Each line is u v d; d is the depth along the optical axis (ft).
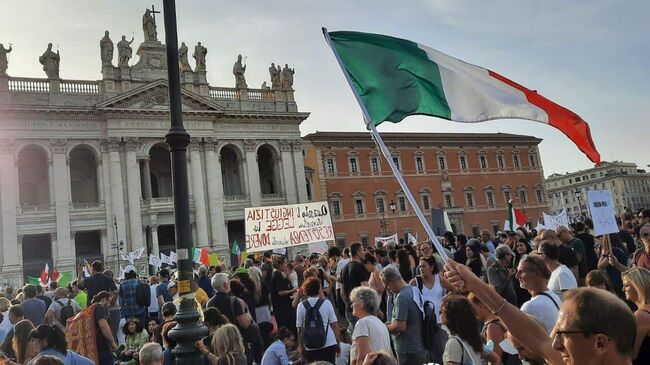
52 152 181.78
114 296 57.72
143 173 200.85
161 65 203.72
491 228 287.28
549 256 30.01
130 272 61.46
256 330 43.60
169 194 217.15
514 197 298.97
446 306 21.21
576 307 10.68
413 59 25.45
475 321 20.90
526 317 15.21
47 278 120.78
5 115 176.35
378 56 25.48
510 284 36.50
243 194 214.07
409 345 29.68
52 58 186.29
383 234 248.73
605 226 40.78
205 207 202.28
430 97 25.14
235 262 201.46
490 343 22.11
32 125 180.14
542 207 307.78
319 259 71.46
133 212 188.34
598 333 10.30
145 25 205.57
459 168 285.23
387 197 261.03
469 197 284.82
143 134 193.77
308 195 242.58
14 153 176.76
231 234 221.25
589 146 24.11
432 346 30.50
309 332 35.47
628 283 20.57
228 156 229.45
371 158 261.24
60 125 183.83
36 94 181.68
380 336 25.94
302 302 36.78
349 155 256.52
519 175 303.68
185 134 33.45
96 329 40.70
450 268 16.40
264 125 220.84
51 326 29.30
